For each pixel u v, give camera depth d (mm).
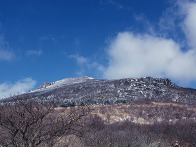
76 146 14445
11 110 10406
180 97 118562
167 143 26938
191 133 33062
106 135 22438
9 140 10656
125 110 81438
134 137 24984
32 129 10641
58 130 10836
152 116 80875
